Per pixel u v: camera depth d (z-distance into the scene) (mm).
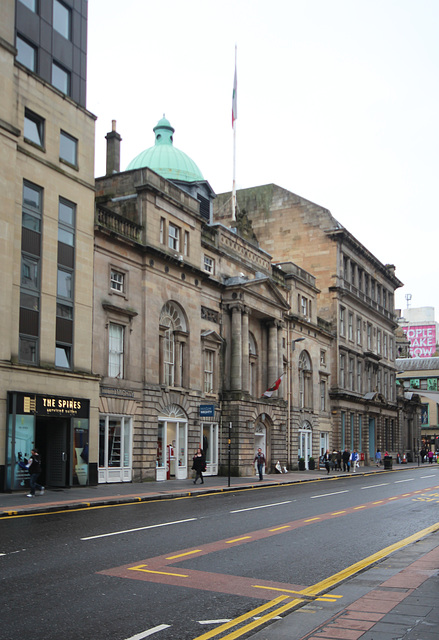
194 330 38219
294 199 65000
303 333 54375
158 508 21781
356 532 16469
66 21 31188
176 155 49812
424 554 12938
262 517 19297
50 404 26953
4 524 17062
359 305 68750
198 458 33406
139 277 34031
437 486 33938
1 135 25594
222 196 69438
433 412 111688
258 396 45594
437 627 7637
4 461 24703
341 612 8430
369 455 71312
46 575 10781
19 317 26234
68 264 29266
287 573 11453
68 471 27906
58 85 30188
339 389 60812
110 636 7805
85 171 30688
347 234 63062
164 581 10594
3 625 8117
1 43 25953
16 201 26438
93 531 15727
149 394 33562
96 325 30766
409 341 133375
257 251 47594
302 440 53781
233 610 9031
